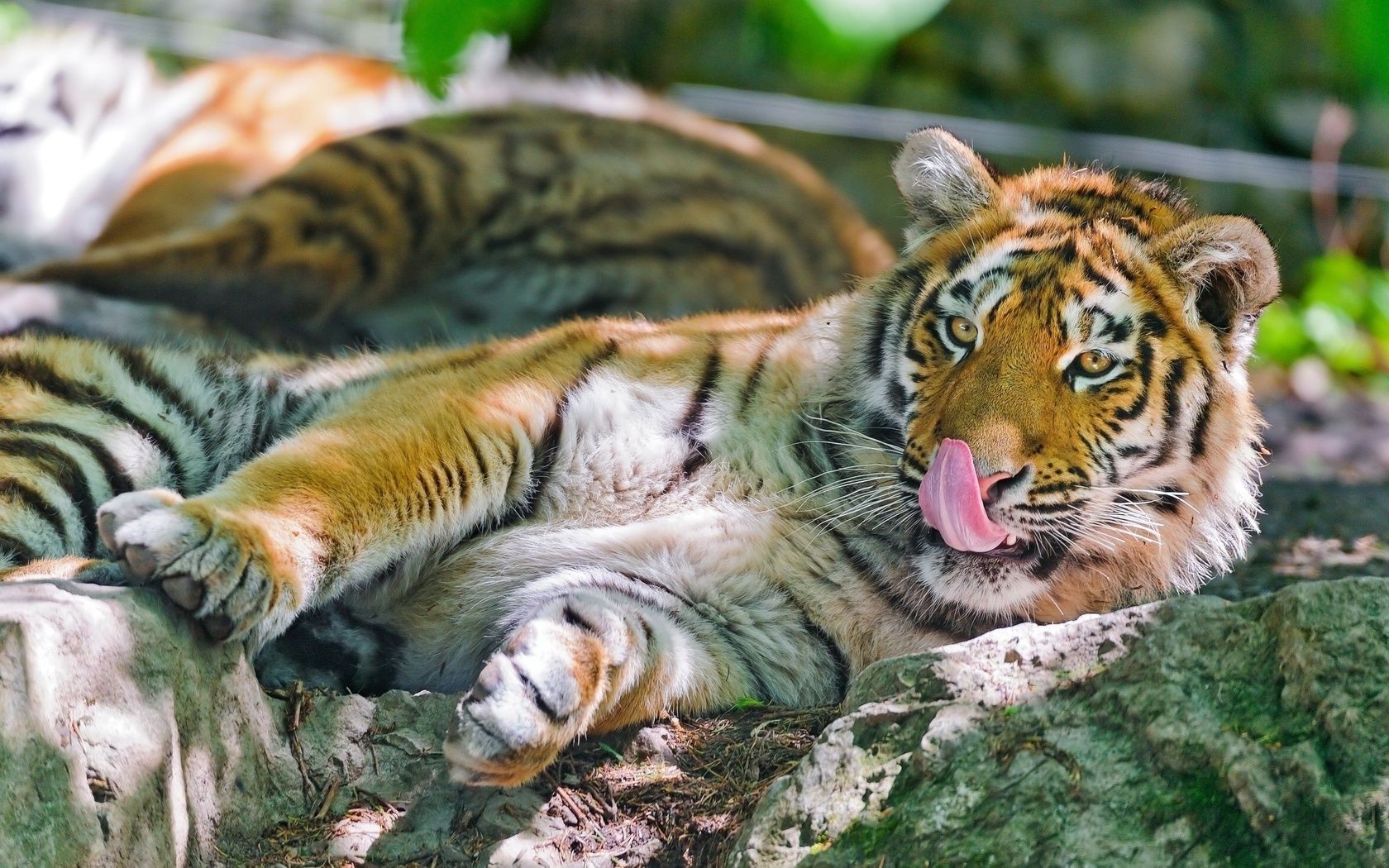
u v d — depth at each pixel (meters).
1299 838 5.12
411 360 8.75
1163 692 5.54
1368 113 18.89
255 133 14.86
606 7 18.28
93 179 15.48
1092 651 5.81
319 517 6.77
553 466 7.76
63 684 5.36
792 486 7.82
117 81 15.73
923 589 7.81
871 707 5.83
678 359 8.10
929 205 8.41
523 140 14.47
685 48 18.42
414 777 6.48
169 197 14.23
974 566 7.64
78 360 7.88
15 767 5.12
